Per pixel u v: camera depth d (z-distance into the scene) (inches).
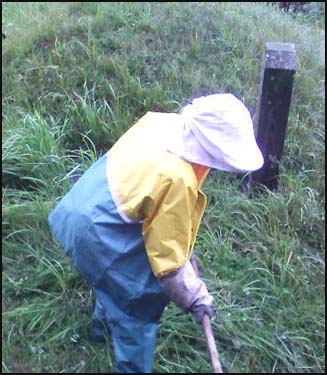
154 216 69.1
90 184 74.0
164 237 68.3
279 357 84.1
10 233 91.1
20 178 99.7
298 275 93.6
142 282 73.1
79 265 74.5
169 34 130.7
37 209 93.0
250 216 101.3
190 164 69.2
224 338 84.4
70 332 82.4
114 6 139.5
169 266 68.8
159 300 74.2
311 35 161.8
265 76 103.3
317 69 139.2
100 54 123.1
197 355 82.0
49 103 113.3
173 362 81.0
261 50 134.2
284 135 105.9
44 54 123.6
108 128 109.7
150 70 121.7
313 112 123.3
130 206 69.6
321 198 109.3
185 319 84.7
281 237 99.1
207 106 68.5
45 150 101.9
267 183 107.7
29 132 103.4
